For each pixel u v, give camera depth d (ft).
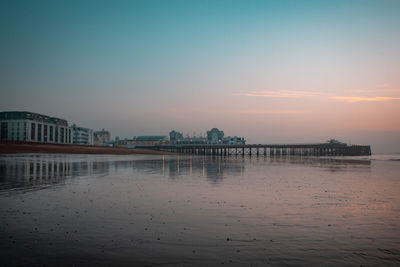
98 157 254.27
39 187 69.31
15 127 470.80
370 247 29.71
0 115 482.28
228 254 27.37
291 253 27.81
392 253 28.12
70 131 617.62
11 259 25.81
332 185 79.77
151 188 70.03
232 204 50.88
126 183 79.20
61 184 75.10
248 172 121.39
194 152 617.21
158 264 25.03
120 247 28.91
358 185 80.43
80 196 57.41
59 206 47.70
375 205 51.08
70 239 31.14
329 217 41.93
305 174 114.73
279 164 194.29
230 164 185.78
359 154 585.22
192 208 47.32
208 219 40.24
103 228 35.32
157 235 32.81
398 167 165.78
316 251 28.43
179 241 30.86
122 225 36.73
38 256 26.48
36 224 36.73
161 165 160.97
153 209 46.21
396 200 56.24
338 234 33.86
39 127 501.15
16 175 95.14
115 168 131.85
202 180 89.25
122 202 51.75
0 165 135.95
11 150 280.92
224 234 33.45
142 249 28.43
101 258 26.20
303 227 36.60
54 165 142.10
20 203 49.88
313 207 48.93
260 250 28.50
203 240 31.27
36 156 236.84
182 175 104.83
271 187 74.18
